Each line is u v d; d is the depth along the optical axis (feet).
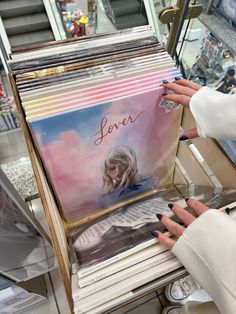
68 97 1.98
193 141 2.82
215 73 3.51
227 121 1.75
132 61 2.20
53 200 2.47
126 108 2.11
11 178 4.66
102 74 2.12
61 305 3.80
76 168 2.39
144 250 1.77
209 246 1.44
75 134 2.07
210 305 2.40
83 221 3.10
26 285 3.27
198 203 1.77
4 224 1.82
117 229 2.42
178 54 3.50
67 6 7.94
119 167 2.68
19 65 2.09
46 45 2.23
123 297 1.57
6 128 5.41
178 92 2.06
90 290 1.59
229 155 2.60
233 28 3.15
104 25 7.59
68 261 2.03
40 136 1.95
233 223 1.49
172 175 3.37
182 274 1.71
